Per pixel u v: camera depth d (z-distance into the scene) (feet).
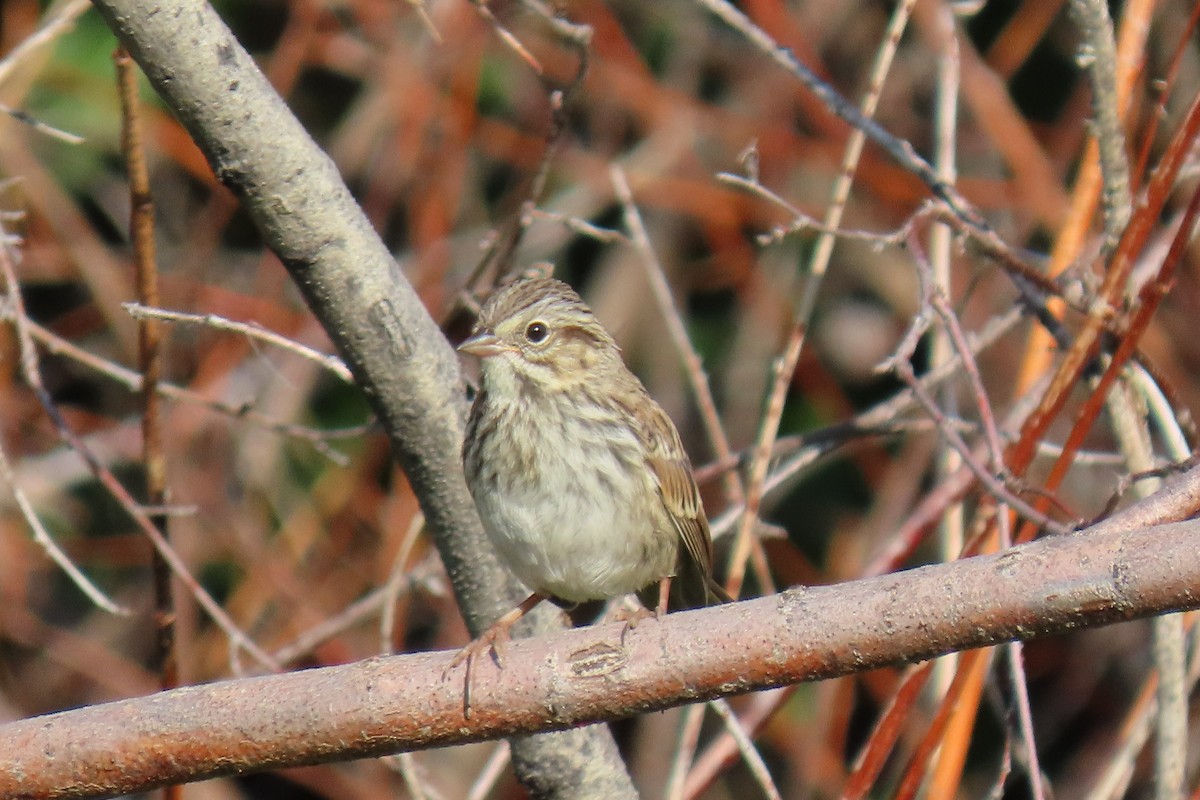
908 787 22.06
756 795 45.80
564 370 25.39
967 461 20.62
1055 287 22.93
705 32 48.91
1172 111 38.47
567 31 24.11
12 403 46.01
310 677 18.56
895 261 48.49
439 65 46.32
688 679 17.89
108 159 46.75
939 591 17.02
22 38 44.34
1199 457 20.12
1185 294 41.68
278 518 45.88
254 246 48.55
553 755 23.09
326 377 46.98
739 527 28.89
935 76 47.78
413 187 46.60
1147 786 41.11
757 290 49.37
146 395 27.07
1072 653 46.50
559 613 25.17
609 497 24.95
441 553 24.30
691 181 48.67
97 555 46.29
